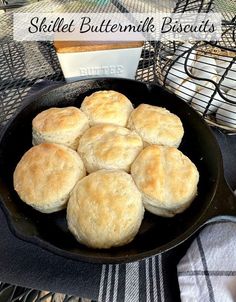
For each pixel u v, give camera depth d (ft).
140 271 0.72
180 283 0.67
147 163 0.77
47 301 0.81
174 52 1.14
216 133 1.02
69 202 0.73
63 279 0.72
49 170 0.76
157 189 0.73
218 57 1.11
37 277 0.72
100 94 0.96
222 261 0.69
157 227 0.77
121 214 0.68
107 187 0.72
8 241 0.78
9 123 0.87
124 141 0.83
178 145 0.91
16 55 1.36
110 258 0.60
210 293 0.65
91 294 0.69
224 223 0.75
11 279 0.72
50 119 0.87
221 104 0.98
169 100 0.98
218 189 0.71
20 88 1.20
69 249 0.68
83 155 0.84
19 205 0.76
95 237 0.67
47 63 1.33
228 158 0.96
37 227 0.74
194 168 0.78
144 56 1.31
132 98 1.05
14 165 0.87
